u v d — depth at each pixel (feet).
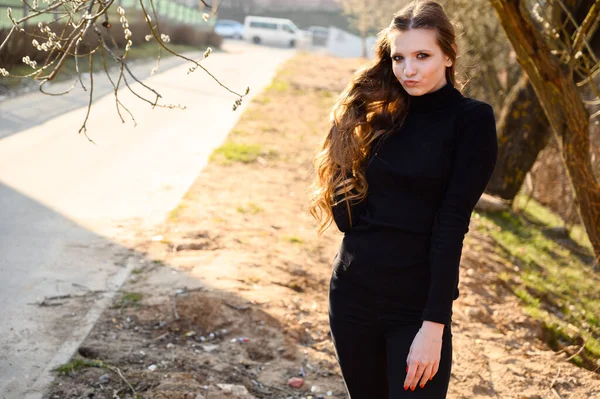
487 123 7.34
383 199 7.66
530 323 20.02
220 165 33.88
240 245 21.65
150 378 12.46
